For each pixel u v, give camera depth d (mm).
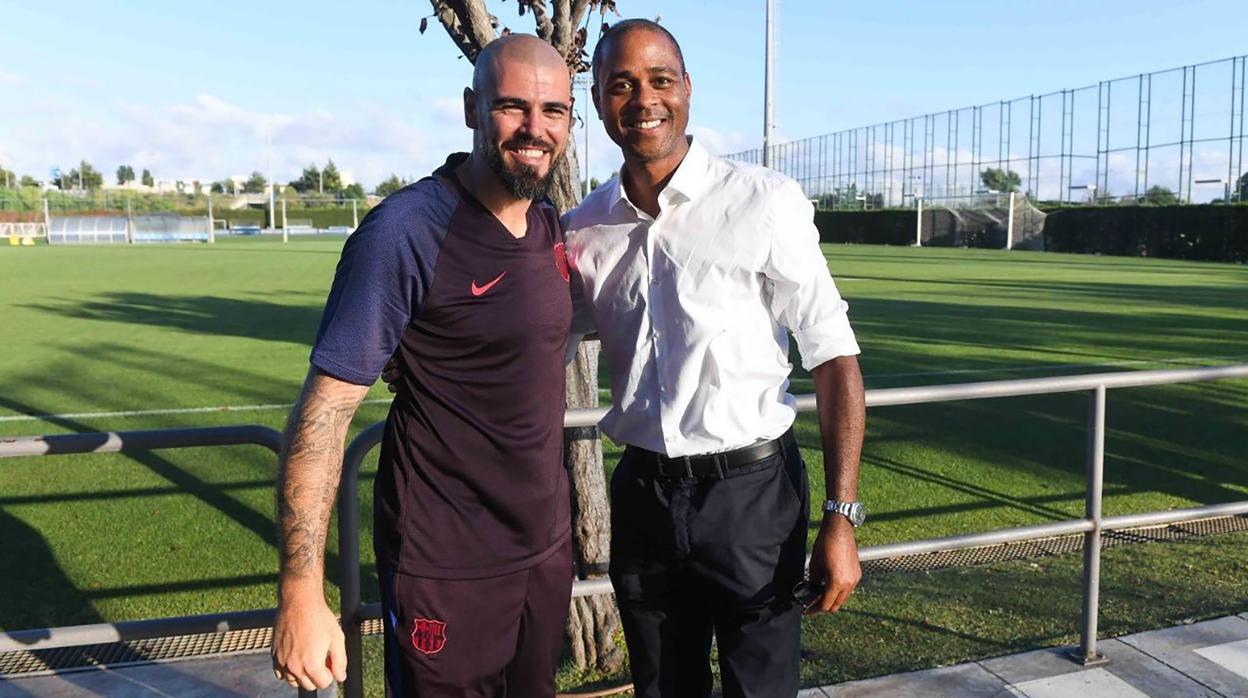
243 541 4957
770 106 25938
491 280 1967
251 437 2354
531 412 2061
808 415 7965
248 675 3473
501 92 1910
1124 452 6613
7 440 2230
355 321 1863
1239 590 4121
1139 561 4547
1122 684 3250
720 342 2211
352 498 2443
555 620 2219
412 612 2047
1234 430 7172
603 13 3416
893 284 21984
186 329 13891
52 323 14742
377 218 1894
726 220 2184
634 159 2186
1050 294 19266
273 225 75375
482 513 2062
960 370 10180
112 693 3342
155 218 60281
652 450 2303
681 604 2420
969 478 6027
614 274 2303
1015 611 3951
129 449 2289
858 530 5074
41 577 4477
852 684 3270
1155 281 22844
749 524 2262
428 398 2012
